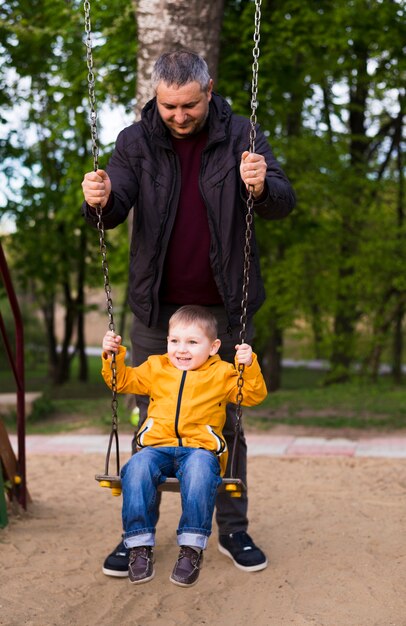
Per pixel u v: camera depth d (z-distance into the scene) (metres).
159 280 3.38
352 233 13.02
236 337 3.52
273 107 11.45
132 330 3.66
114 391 3.21
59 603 3.44
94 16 10.07
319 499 5.02
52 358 19.47
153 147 3.35
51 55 12.84
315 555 3.99
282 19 11.18
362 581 3.66
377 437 7.29
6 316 21.81
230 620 3.32
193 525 3.04
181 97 3.11
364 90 15.00
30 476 5.73
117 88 10.81
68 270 16.55
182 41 7.34
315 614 3.34
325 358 14.20
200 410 3.26
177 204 3.34
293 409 9.09
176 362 3.33
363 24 11.85
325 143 12.84
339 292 12.91
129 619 3.32
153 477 3.14
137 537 3.06
